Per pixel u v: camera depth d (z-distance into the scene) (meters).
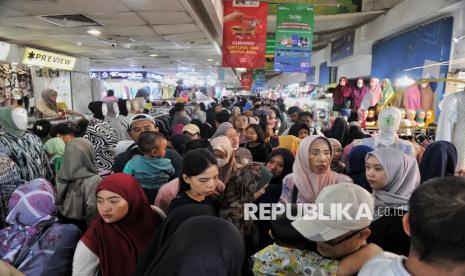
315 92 9.91
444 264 0.67
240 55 5.64
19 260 1.42
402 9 5.44
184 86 19.09
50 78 8.38
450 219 0.65
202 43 7.28
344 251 1.09
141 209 1.55
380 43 6.99
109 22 5.09
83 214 2.04
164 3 4.12
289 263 1.15
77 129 3.99
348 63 9.58
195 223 0.96
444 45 4.68
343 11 6.09
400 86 4.82
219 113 5.09
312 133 4.75
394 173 1.57
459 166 2.90
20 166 2.54
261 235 1.72
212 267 0.86
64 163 2.08
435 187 0.72
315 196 1.84
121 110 5.09
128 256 1.46
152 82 15.37
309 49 5.94
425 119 4.01
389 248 1.42
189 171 1.64
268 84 29.77
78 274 1.42
